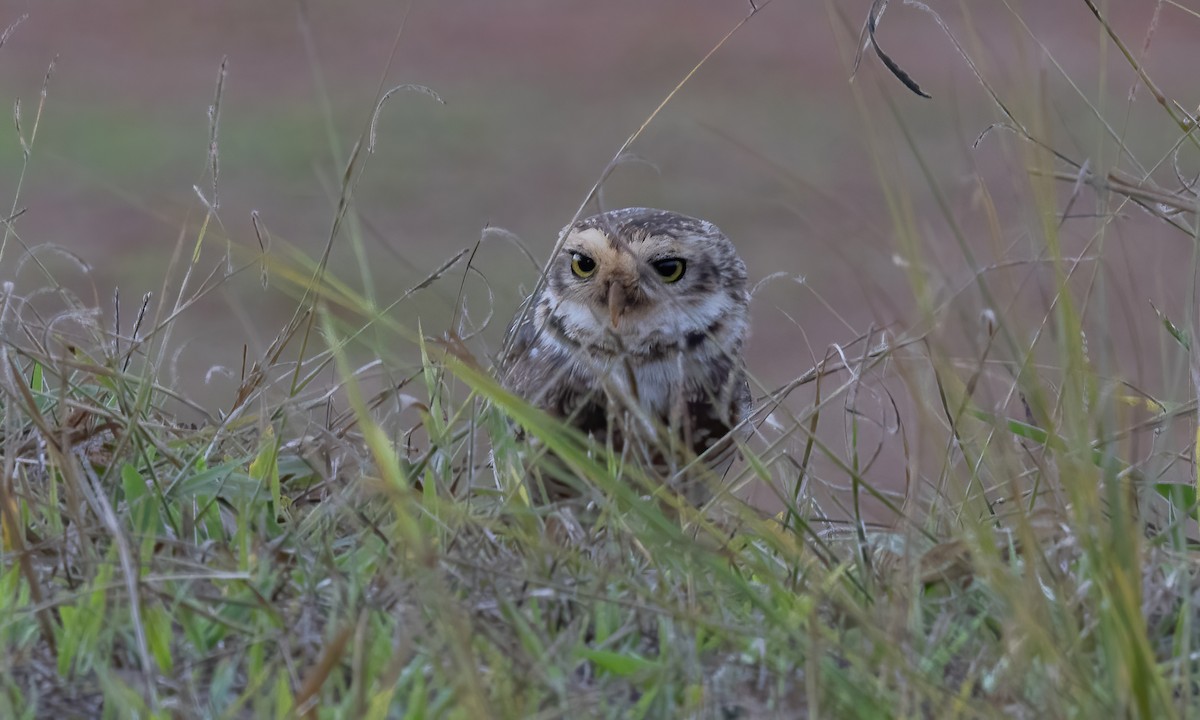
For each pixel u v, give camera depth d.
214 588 6.27
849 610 5.82
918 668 5.63
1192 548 7.08
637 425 8.69
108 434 7.70
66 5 46.75
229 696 5.51
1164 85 32.12
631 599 6.22
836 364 8.63
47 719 5.35
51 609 6.00
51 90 37.81
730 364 10.23
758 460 7.52
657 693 5.54
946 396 7.25
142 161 32.16
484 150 34.19
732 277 10.53
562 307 10.18
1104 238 7.25
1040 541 6.66
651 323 10.05
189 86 39.31
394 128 36.09
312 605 5.96
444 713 5.27
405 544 6.20
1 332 7.56
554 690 5.40
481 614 5.84
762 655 5.77
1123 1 36.91
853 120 35.81
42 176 30.72
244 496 6.99
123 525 6.56
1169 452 7.26
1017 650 5.55
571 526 6.88
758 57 43.91
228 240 8.13
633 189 31.81
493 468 7.75
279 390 8.71
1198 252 7.71
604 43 45.72
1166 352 7.46
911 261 6.34
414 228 28.25
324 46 44.31
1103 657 5.57
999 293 7.30
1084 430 5.91
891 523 7.68
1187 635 5.59
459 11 49.41
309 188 30.59
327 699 5.37
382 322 7.68
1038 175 6.43
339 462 7.62
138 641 5.38
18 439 7.44
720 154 33.91
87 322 8.05
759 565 6.41
